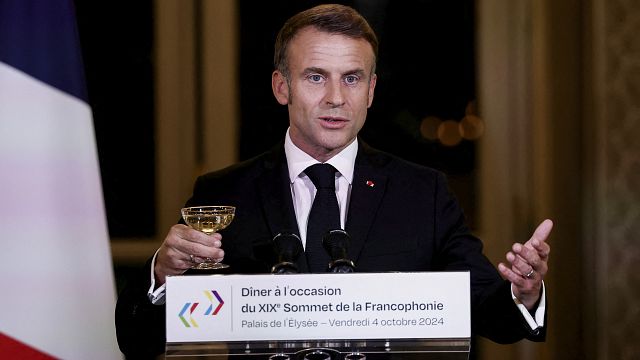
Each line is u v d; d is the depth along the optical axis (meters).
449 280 4.45
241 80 12.09
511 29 11.87
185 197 11.98
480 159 12.00
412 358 4.43
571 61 11.23
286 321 4.43
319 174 5.79
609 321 10.99
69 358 6.50
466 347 4.43
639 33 11.07
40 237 6.46
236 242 5.88
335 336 4.43
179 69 11.97
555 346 11.13
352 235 5.71
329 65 5.56
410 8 12.12
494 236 11.87
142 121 11.94
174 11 11.96
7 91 6.49
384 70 12.11
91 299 6.62
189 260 5.00
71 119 6.70
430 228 5.89
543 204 11.27
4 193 6.39
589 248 11.09
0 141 6.42
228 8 12.04
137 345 5.77
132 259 11.73
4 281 6.34
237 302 4.43
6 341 6.31
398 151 12.12
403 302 4.44
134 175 11.91
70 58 6.77
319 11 5.66
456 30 12.08
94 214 6.73
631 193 11.02
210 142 11.99
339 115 5.59
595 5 11.04
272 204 5.89
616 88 11.06
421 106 12.11
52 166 6.56
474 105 12.05
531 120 11.50
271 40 12.07
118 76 11.91
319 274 4.45
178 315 4.41
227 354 4.42
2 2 6.59
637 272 11.00
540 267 4.79
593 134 11.07
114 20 11.92
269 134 12.06
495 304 5.24
